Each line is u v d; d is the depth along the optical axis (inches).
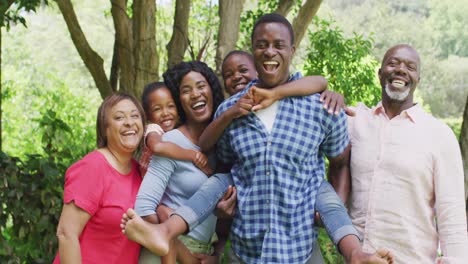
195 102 132.3
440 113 1094.4
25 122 473.4
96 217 121.0
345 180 128.9
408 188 121.8
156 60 238.1
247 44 272.2
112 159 125.6
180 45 255.6
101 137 126.6
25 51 708.7
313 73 282.4
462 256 119.1
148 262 124.8
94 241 121.2
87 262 120.0
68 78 930.1
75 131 394.6
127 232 112.4
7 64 693.3
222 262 146.4
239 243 120.4
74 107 427.8
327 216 118.3
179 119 140.9
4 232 208.5
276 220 115.8
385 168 123.8
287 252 115.2
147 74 236.5
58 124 210.7
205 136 124.9
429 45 1210.0
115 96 125.8
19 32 719.1
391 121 126.0
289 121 118.1
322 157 126.3
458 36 1201.4
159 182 125.3
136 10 234.1
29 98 531.8
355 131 129.3
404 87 125.8
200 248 129.0
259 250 117.0
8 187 192.1
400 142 123.6
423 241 122.7
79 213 119.0
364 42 288.7
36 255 199.0
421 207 122.2
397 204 122.0
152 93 140.1
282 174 116.5
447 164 122.2
